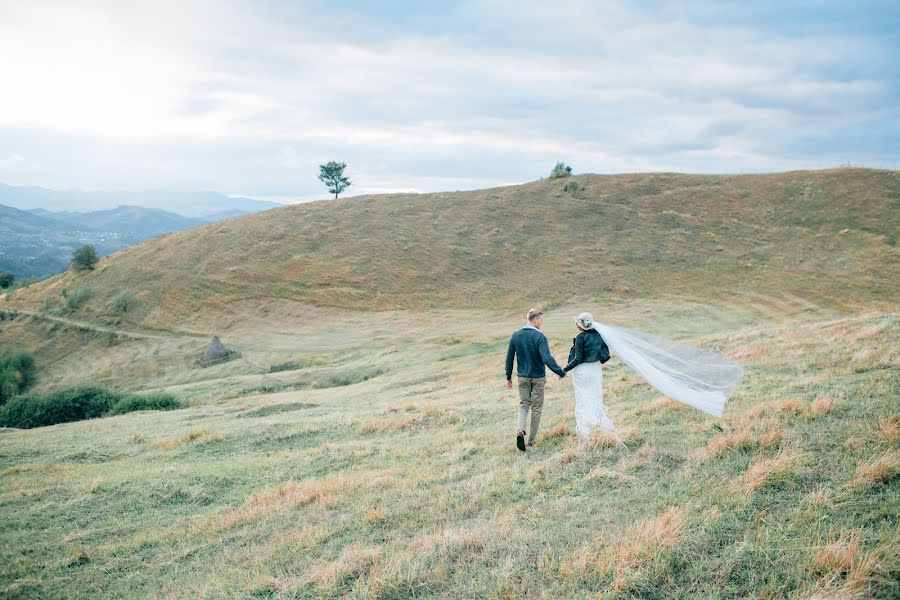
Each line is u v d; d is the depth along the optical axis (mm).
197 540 6676
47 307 66625
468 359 31500
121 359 53500
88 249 77688
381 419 13359
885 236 59656
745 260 59250
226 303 62312
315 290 62812
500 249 68688
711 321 44094
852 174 75375
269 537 6336
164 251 76938
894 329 13070
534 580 4297
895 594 3484
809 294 49594
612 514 5320
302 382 33875
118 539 7172
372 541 5586
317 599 4500
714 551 4340
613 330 8336
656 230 69438
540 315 8273
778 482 5312
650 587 3967
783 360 12031
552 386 15539
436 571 4582
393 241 72812
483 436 9805
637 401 10539
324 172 107062
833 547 3922
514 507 5918
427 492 6875
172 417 21672
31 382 51781
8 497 9594
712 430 7539
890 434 5844
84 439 16766
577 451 7395
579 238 69500
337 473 8898
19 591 5902
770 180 79312
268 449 12305
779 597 3650
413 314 55688
